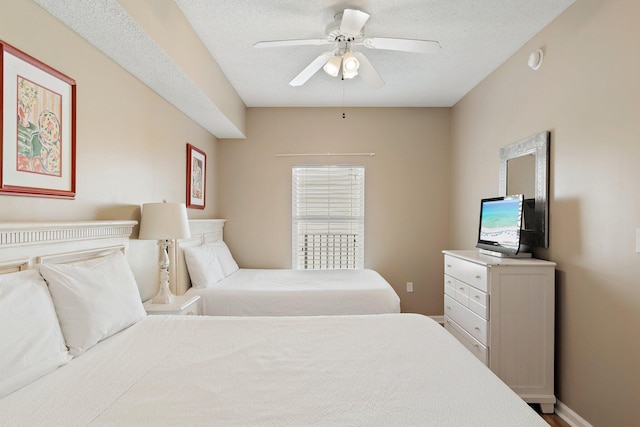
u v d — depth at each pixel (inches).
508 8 86.3
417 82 133.3
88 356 52.7
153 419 37.2
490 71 123.7
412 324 70.5
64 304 53.1
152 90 98.2
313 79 129.7
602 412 76.1
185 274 117.2
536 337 90.1
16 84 53.6
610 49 73.9
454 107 158.4
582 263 82.0
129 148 86.4
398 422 37.2
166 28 76.8
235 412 39.0
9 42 52.9
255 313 110.0
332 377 47.7
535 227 98.3
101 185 75.2
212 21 90.0
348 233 165.0
